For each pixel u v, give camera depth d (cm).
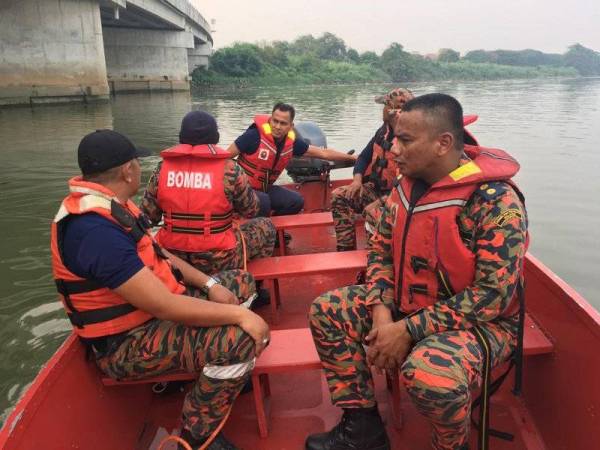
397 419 199
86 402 176
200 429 179
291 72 5984
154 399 225
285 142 392
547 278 197
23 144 1188
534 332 199
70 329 382
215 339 170
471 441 190
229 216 258
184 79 3812
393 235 180
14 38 1958
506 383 217
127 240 162
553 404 185
